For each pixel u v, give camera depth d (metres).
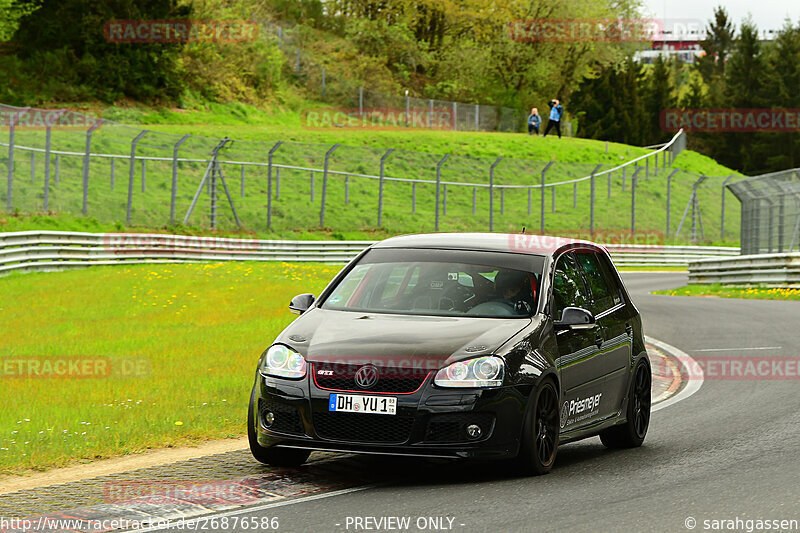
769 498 23.77
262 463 28.38
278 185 163.50
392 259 30.53
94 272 102.69
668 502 23.39
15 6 190.50
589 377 29.42
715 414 38.00
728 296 105.75
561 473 27.22
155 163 160.38
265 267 114.50
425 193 188.38
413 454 24.83
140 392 41.34
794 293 101.50
